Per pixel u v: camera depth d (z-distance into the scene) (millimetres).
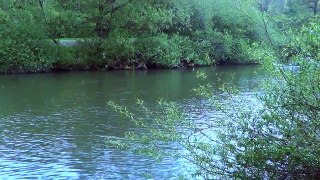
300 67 6617
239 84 25547
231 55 42500
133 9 36906
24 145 13273
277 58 6957
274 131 6707
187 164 10289
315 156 6215
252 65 41469
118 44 36469
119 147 10883
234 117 7574
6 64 32531
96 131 14859
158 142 10914
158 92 23500
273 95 6824
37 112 17953
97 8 36594
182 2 40188
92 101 20562
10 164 11555
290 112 6629
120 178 10594
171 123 7867
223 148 7078
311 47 6598
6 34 32812
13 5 34469
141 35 37812
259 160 6426
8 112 17906
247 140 6773
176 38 39500
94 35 36469
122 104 19781
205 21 41531
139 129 14992
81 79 29250
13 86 25328
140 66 37438
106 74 32781
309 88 6523
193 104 19500
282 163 6469
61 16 35594
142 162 11633
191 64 39562
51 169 11234
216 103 7473
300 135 6457
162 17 37406
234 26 42281
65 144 13391
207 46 40938
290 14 7734
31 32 33469
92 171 11086
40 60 33594
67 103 20016
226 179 6957
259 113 6949
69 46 35812
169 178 10375
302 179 6418
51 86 25516
